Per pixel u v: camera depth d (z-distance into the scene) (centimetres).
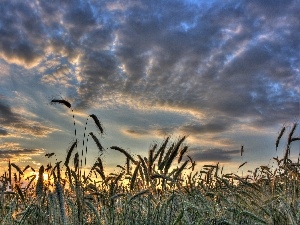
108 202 99
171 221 89
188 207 87
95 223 94
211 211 86
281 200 88
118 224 95
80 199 88
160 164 97
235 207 90
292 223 80
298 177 95
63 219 74
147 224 92
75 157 101
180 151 100
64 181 97
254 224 87
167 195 100
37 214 90
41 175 84
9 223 91
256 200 98
